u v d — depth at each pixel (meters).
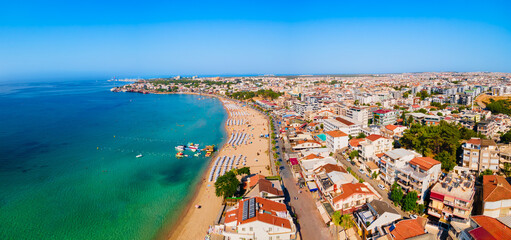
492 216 66.06
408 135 119.75
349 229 70.62
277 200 82.88
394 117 185.38
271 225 63.38
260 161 129.50
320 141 149.88
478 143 98.25
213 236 69.12
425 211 75.56
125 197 97.69
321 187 88.00
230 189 89.31
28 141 168.50
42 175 116.25
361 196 79.12
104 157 139.25
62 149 152.62
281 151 143.25
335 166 95.62
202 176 115.50
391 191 87.31
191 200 95.56
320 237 70.88
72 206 91.38
